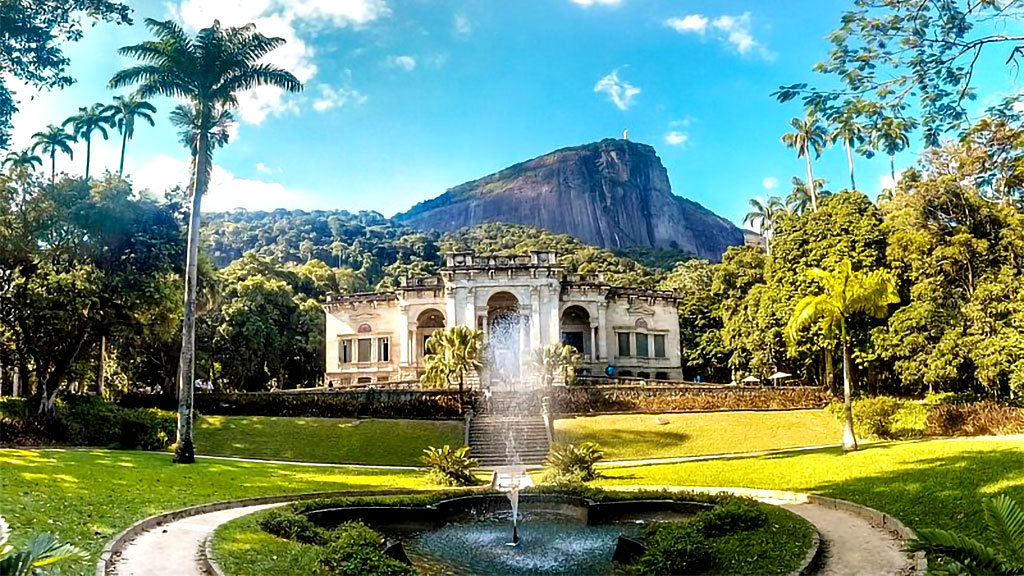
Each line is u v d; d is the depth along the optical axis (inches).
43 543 288.7
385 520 667.4
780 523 557.9
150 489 722.2
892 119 526.3
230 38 1112.2
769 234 3053.6
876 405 1411.2
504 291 2231.8
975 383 1471.5
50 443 1339.8
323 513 639.8
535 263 2245.3
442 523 684.7
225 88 1120.2
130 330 1475.1
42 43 687.1
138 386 2242.9
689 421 1537.9
